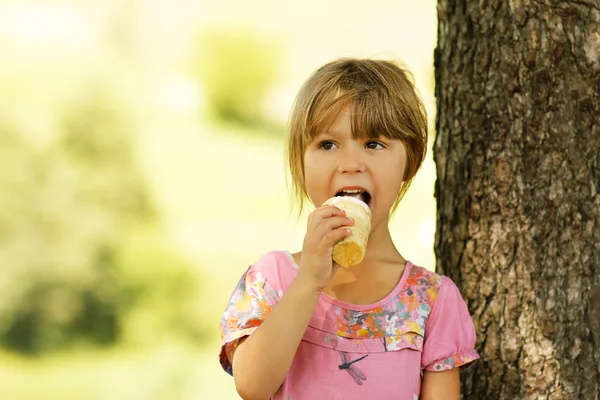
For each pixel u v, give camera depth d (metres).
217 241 13.34
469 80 2.88
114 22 25.86
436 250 3.01
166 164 16.30
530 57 2.77
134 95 14.69
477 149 2.86
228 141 18.69
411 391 2.38
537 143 2.77
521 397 2.80
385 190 2.43
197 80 24.55
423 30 27.91
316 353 2.39
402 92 2.49
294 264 2.49
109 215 12.00
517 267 2.80
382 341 2.39
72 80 12.36
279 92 25.41
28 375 10.61
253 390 2.30
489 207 2.84
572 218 2.76
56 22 13.78
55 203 11.60
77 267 11.56
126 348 11.57
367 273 2.46
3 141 11.54
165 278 12.07
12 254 11.37
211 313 12.12
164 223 12.88
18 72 12.03
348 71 2.48
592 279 2.78
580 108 2.74
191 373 10.90
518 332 2.80
